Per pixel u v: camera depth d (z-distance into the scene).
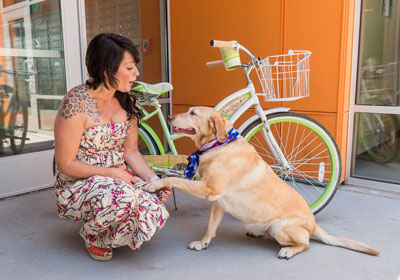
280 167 2.70
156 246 2.31
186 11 3.97
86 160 2.06
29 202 3.09
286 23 3.40
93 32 4.89
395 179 3.33
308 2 3.26
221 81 3.87
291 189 2.23
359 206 2.98
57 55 3.43
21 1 3.14
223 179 2.10
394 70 3.15
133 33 4.94
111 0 4.88
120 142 2.16
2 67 3.09
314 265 2.06
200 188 2.10
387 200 3.11
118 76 1.91
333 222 2.67
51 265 2.08
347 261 2.10
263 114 2.62
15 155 3.21
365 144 3.43
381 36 3.17
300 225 2.14
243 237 2.45
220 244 2.34
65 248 2.28
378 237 2.42
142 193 1.98
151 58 4.90
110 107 2.08
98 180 1.94
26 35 3.21
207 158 2.13
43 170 3.39
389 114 3.24
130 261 2.12
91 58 1.90
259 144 3.69
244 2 3.59
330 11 3.17
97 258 2.12
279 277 1.94
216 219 2.28
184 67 4.12
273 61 3.52
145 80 4.96
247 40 3.64
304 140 3.46
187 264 2.09
